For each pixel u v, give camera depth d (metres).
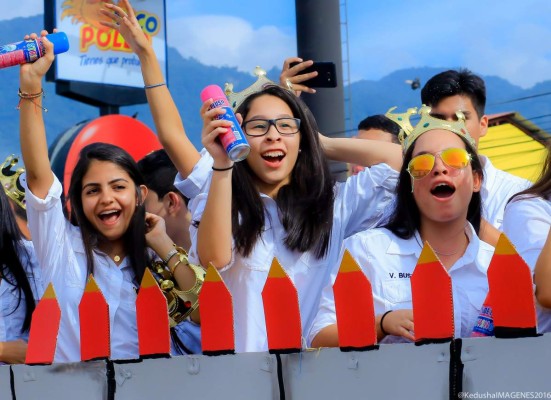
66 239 4.89
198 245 4.47
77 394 3.98
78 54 10.88
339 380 3.59
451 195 4.22
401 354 3.49
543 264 3.70
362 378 3.55
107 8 5.41
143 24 11.74
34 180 4.79
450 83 5.93
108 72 11.07
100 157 5.04
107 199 4.96
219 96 4.36
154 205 6.01
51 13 10.86
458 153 4.21
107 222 4.99
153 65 5.36
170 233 6.00
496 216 5.64
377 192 4.96
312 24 7.80
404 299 4.18
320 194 4.73
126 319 4.86
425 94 6.05
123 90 11.18
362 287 3.54
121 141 8.34
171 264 4.98
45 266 4.86
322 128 7.73
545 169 4.34
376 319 3.94
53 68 10.70
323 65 5.55
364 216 4.95
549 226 4.15
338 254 4.82
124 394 3.91
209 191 4.41
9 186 5.69
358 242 4.30
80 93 10.88
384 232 4.34
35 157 4.74
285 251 4.67
